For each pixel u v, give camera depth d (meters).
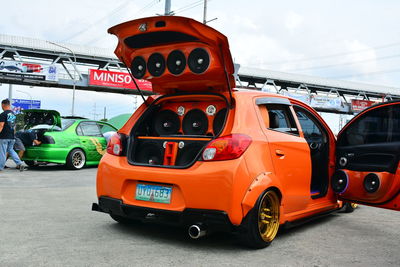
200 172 3.26
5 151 9.67
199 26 3.31
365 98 67.31
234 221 3.21
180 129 4.12
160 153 3.77
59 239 3.60
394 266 3.15
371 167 4.04
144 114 4.11
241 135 3.38
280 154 3.73
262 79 58.91
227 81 3.58
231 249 3.45
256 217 3.34
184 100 4.14
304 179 4.12
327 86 62.47
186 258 3.15
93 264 2.95
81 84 42.41
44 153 9.76
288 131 4.09
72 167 10.30
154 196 3.49
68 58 45.09
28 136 9.82
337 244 3.76
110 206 3.75
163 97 4.16
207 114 3.98
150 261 3.05
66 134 10.27
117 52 4.04
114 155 3.85
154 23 3.47
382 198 3.92
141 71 3.86
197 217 3.26
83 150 10.58
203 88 3.91
